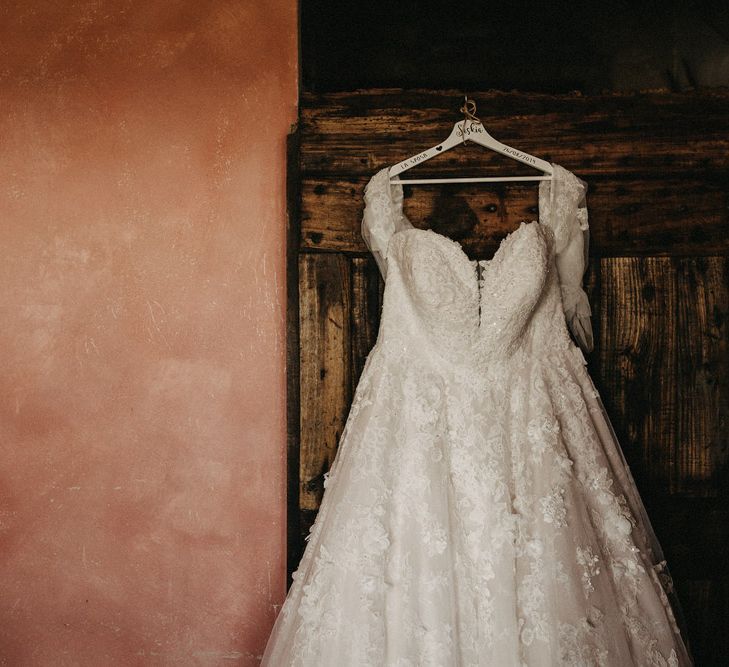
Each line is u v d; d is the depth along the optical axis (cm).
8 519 211
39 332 212
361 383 183
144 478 210
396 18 223
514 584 155
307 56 221
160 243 211
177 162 212
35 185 212
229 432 210
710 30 224
